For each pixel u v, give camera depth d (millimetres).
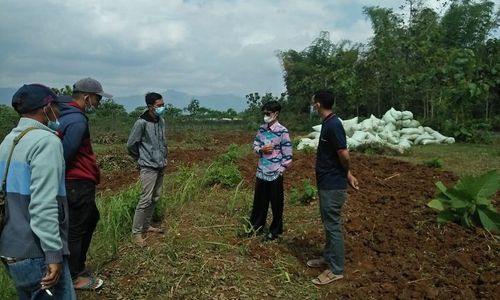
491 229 6680
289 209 8133
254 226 6695
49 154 3234
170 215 7641
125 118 26047
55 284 3326
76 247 5020
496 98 22734
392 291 5082
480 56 21297
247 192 9000
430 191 9117
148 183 6402
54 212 3209
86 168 4977
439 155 14367
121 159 14094
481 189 6852
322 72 28000
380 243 6473
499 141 18312
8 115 19109
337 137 5184
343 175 5352
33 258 3281
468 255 5945
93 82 5012
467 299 4855
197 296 4980
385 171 11391
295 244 6488
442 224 6988
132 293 5086
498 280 5227
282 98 31172
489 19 27750
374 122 17031
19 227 3252
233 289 5109
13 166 3250
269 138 6516
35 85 3438
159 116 6551
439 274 5492
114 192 10062
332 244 5398
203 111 29156
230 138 22516
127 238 6547
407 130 17516
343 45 33719
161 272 5434
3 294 4844
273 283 5332
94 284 5195
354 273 5652
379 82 24391
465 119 19344
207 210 7898
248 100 31312
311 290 5246
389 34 25000
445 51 22281
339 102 27172
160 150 6508
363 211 7863
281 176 6500
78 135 4730
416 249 6242
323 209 5410
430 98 22000
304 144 15648
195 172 10242
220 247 6117
